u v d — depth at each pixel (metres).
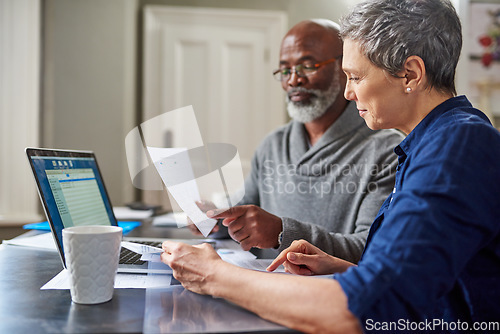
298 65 1.51
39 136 3.20
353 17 0.75
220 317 0.62
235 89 3.70
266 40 3.68
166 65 3.64
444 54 0.72
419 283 0.54
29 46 3.03
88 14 3.24
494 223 0.60
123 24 3.28
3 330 0.56
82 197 1.07
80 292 0.67
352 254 1.09
